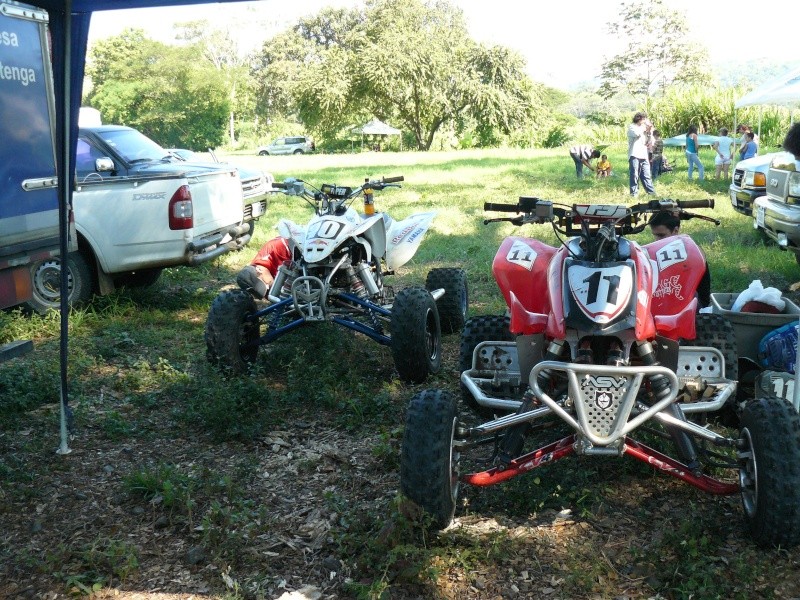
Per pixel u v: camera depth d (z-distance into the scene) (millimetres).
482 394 4078
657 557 3506
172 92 80062
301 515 4086
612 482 4281
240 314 5957
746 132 18594
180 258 8414
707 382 4320
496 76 63875
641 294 3785
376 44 63219
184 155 13328
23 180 6102
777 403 3482
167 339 7531
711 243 10758
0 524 4047
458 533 3709
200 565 3646
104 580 3508
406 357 5766
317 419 5418
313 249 5965
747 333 5395
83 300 8367
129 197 8266
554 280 3947
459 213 14703
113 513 4141
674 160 25000
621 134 43906
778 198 9219
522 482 4109
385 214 7582
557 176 22266
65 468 4676
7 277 6062
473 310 8094
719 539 3643
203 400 5445
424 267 10367
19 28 6039
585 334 3676
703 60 64625
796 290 8266
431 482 3494
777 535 3381
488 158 36812
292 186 6469
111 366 6664
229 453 4906
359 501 4203
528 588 3398
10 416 5418
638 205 4125
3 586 3508
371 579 3477
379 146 69062
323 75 62156
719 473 4383
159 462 4711
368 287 6398
